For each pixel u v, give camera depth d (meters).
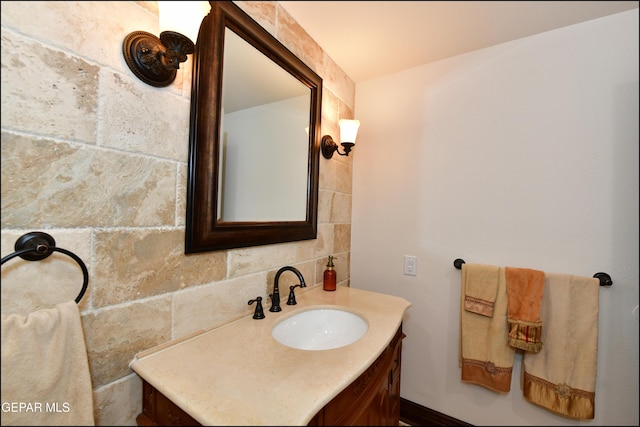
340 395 0.72
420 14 1.20
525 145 1.35
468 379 1.38
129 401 0.71
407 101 1.66
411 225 1.64
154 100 0.74
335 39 1.39
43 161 0.56
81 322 0.61
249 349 0.80
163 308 0.78
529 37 1.35
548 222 1.30
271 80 1.13
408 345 1.63
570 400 1.19
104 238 0.65
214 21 0.88
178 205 0.81
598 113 1.21
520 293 1.27
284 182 1.22
